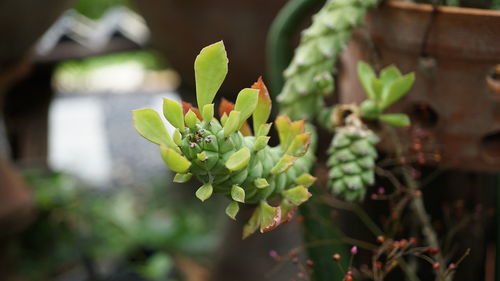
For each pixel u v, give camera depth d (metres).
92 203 2.96
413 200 0.76
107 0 3.94
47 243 2.68
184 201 3.26
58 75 4.73
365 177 0.65
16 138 2.76
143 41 2.65
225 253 1.81
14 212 1.84
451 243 0.92
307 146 0.58
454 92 0.69
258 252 1.73
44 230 2.68
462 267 0.94
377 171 0.76
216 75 0.53
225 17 1.54
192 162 0.52
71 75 4.96
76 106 4.70
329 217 0.76
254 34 1.54
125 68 5.23
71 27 2.61
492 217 0.94
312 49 0.69
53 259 2.64
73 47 2.59
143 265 2.39
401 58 0.71
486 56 0.66
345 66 0.79
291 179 0.60
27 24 1.73
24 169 2.78
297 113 0.70
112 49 2.64
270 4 1.48
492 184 0.94
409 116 0.72
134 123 0.52
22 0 1.65
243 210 1.74
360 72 0.69
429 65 0.70
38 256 2.63
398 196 0.90
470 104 0.69
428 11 0.67
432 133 0.72
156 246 2.64
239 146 0.53
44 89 2.71
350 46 0.76
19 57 1.86
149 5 1.65
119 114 4.59
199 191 0.53
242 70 1.63
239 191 0.53
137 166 3.94
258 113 0.58
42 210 2.70
